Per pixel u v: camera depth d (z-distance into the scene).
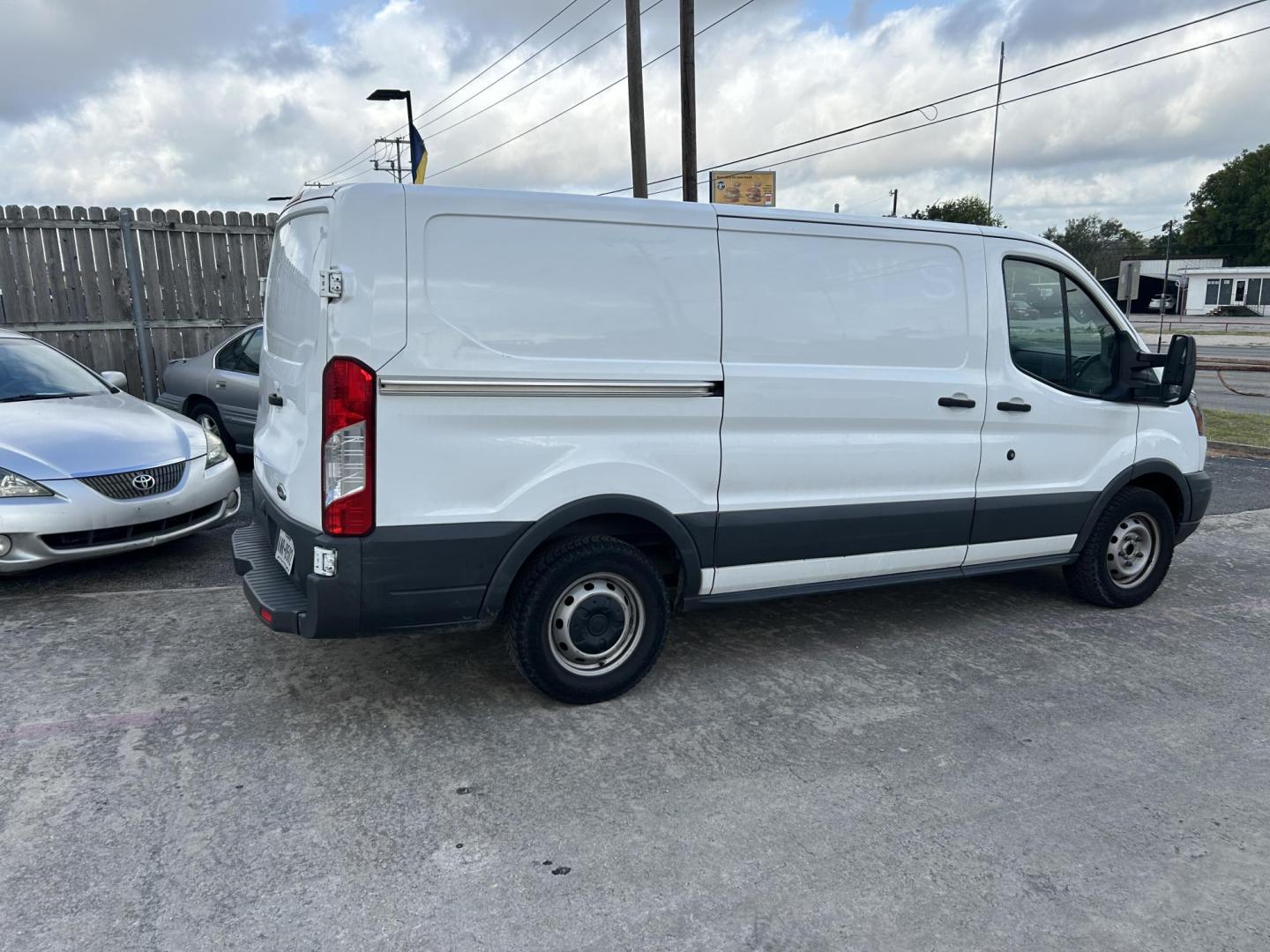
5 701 3.88
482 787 3.29
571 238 3.62
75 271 10.13
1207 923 2.64
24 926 2.51
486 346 3.49
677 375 3.85
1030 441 4.81
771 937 2.54
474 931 2.54
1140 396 5.04
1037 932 2.58
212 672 4.21
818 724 3.84
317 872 2.78
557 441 3.67
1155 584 5.44
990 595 5.66
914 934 2.56
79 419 5.68
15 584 5.41
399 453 3.40
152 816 3.05
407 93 18.78
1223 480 9.46
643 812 3.15
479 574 3.60
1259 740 3.77
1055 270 4.85
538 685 3.83
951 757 3.57
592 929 2.56
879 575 4.60
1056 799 3.29
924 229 4.43
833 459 4.28
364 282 3.29
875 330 4.32
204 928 2.52
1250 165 77.56
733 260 3.96
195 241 10.69
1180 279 61.97
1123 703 4.11
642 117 15.07
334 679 4.17
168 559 5.96
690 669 4.39
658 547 4.26
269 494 4.00
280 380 3.91
